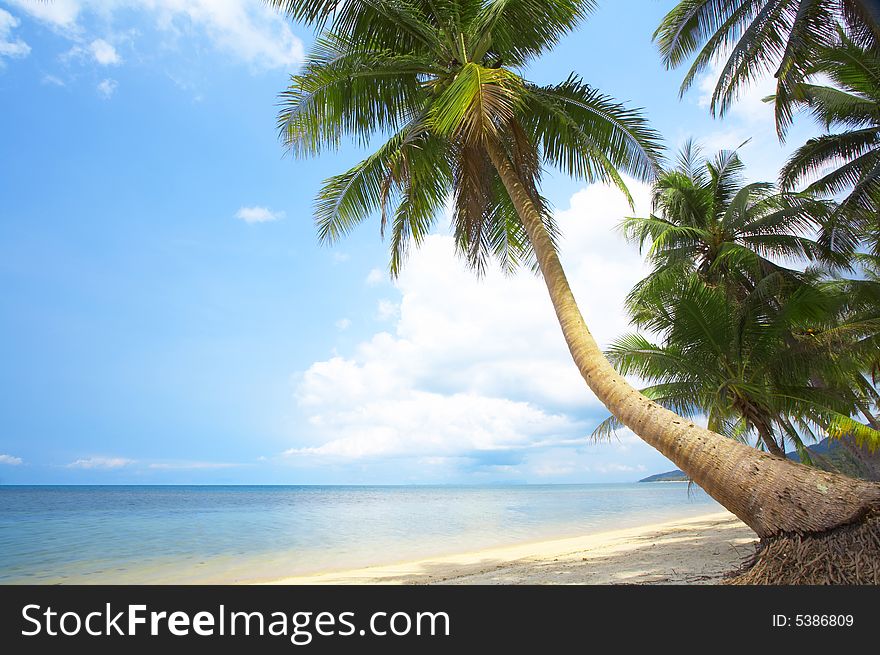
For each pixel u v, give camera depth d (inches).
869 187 530.3
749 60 463.2
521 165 380.2
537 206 394.6
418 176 394.0
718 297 423.8
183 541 845.2
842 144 604.7
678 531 744.3
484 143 357.7
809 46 439.5
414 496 3558.1
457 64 374.3
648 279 556.4
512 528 1016.9
